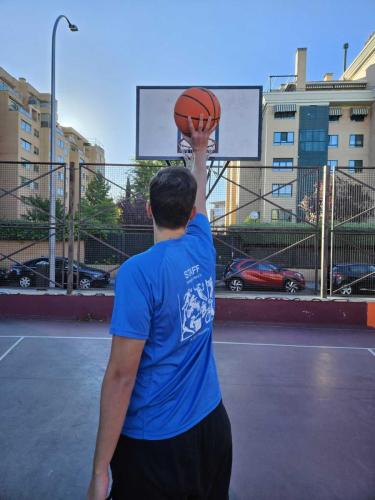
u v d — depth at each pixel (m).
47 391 4.67
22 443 3.45
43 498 2.72
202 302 1.59
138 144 9.95
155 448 1.44
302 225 11.12
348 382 5.24
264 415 4.14
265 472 3.06
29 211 12.52
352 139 43.91
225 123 9.88
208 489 1.58
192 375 1.54
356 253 10.96
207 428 1.55
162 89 9.96
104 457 1.37
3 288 10.16
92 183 11.07
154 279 1.41
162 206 1.55
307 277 13.43
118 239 11.69
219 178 9.81
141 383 1.46
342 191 10.51
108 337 7.50
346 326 9.04
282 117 43.41
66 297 9.29
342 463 3.21
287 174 16.14
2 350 6.50
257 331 8.42
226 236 11.20
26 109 61.16
